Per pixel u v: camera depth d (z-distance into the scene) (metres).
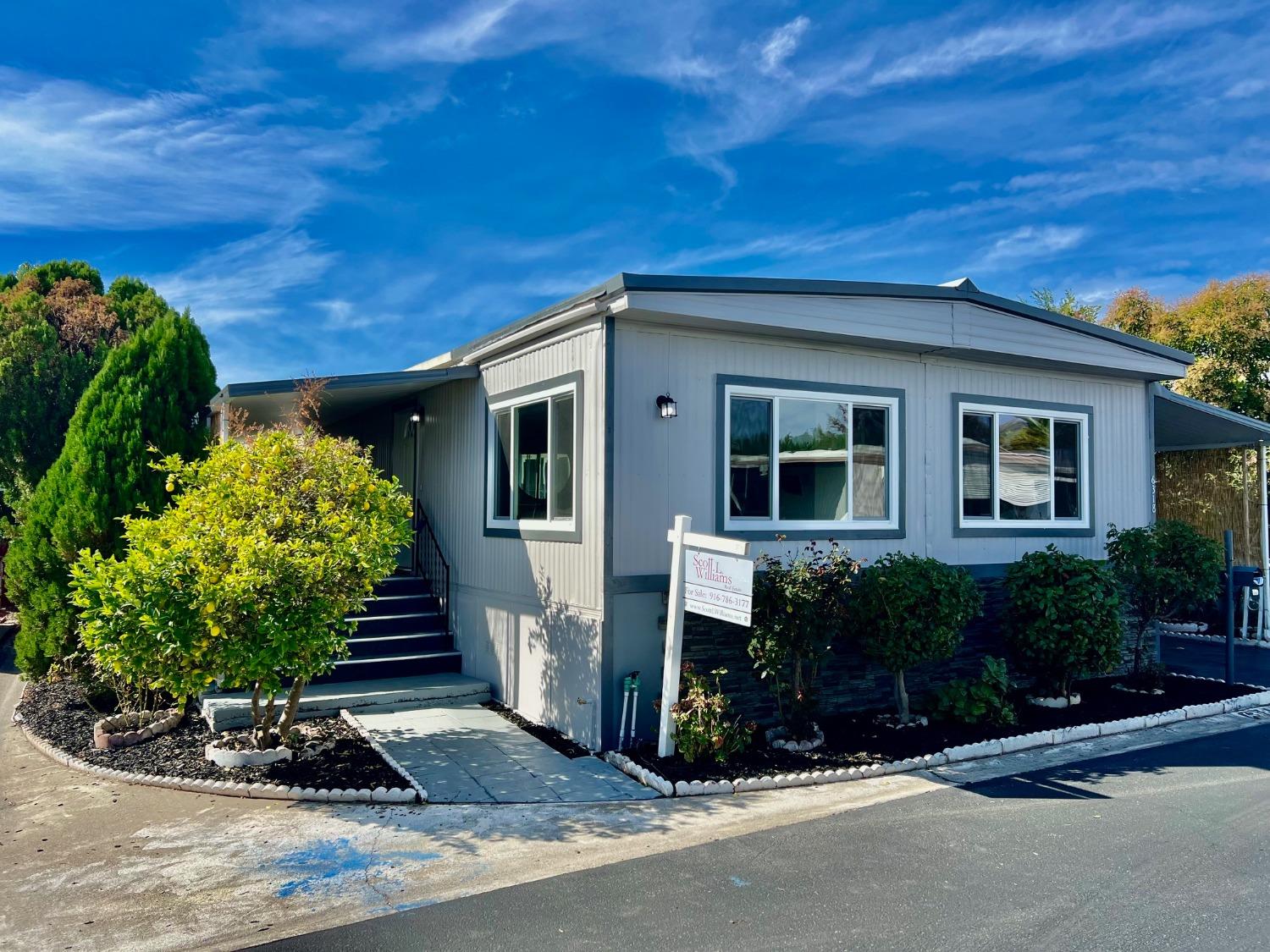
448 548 10.55
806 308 7.96
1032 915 4.28
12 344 20.59
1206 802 6.02
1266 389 17.19
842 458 8.78
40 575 9.43
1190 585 9.48
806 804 6.07
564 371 8.04
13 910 4.50
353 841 5.39
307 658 6.70
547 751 7.33
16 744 8.07
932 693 8.23
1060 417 10.34
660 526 7.64
